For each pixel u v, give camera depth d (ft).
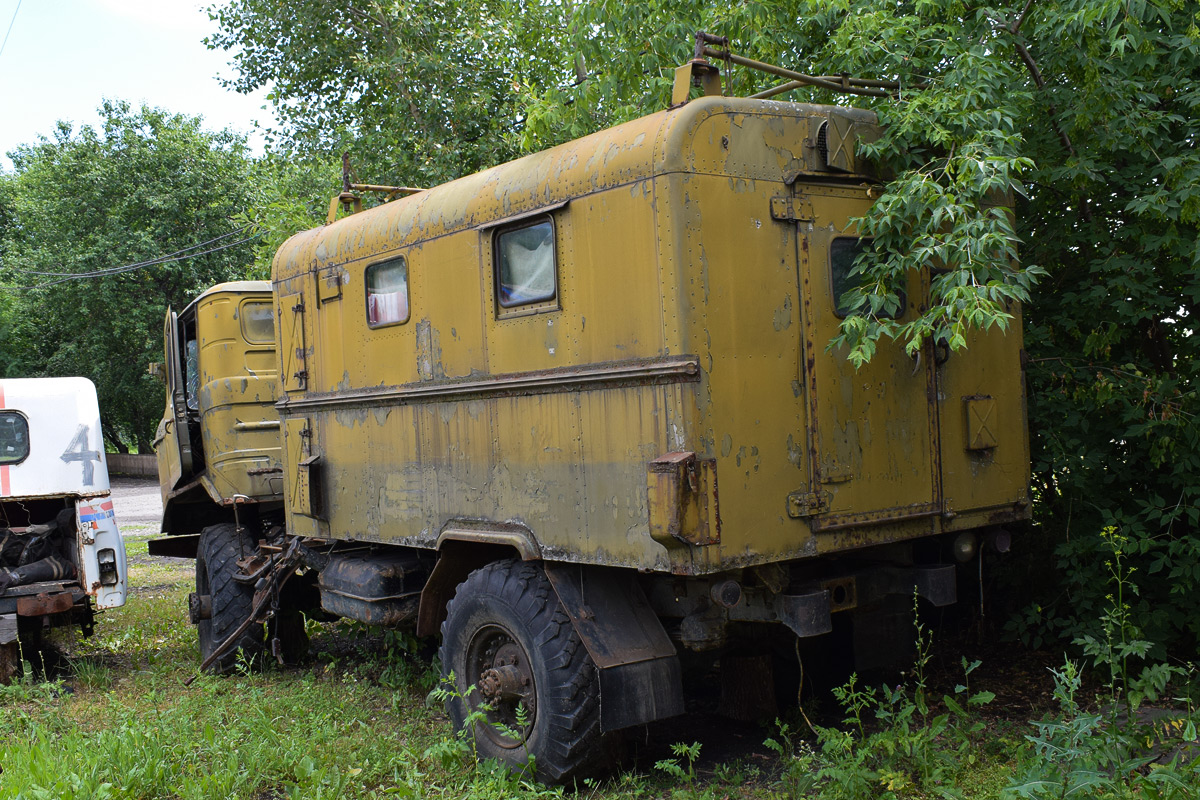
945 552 16.37
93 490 25.32
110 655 27.22
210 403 25.12
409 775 14.94
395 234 18.33
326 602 20.70
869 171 14.87
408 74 41.45
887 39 17.89
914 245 14.43
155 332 107.34
